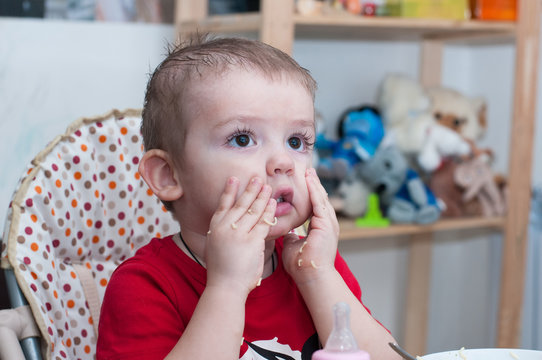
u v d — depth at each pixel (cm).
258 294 78
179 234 83
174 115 75
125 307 74
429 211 182
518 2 181
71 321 90
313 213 78
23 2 161
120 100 174
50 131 167
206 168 73
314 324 78
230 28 161
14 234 84
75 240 92
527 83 182
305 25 163
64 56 167
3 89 160
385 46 209
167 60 79
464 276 234
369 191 184
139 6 174
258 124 72
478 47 228
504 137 221
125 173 99
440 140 190
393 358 75
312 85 78
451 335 236
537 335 208
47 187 89
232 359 66
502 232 207
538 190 208
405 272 222
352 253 211
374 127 182
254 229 70
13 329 77
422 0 174
